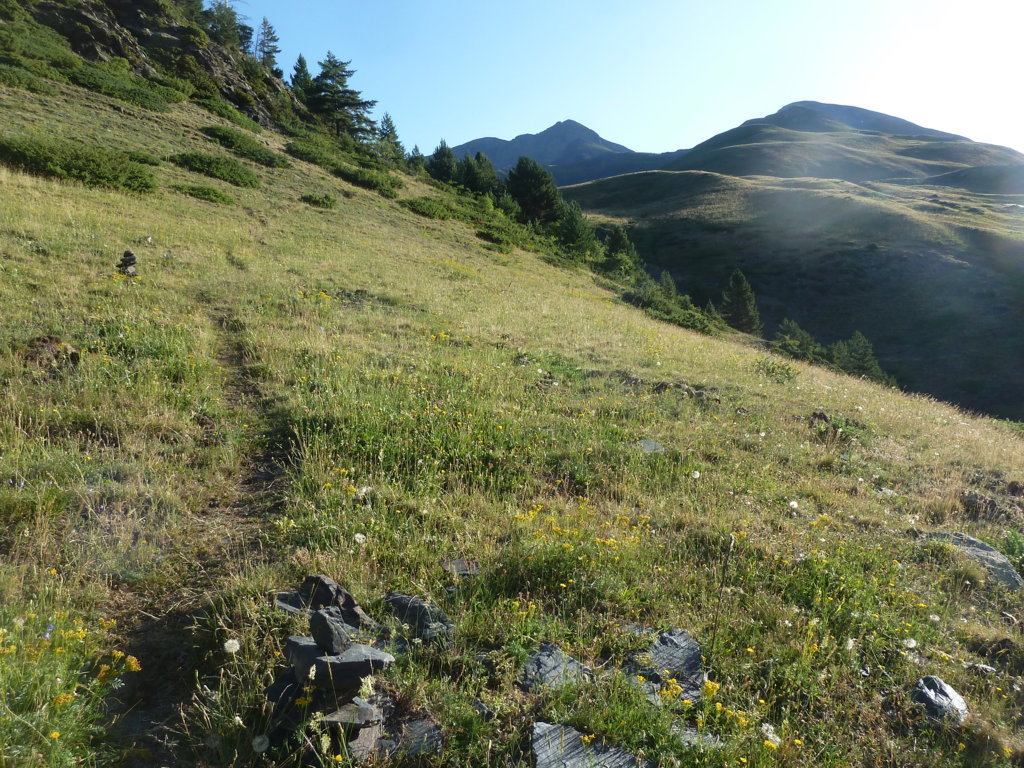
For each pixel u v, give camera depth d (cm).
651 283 3894
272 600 399
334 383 820
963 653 428
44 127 2316
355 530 493
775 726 344
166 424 656
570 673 361
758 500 643
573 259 4303
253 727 312
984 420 1388
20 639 337
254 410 741
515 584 449
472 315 1385
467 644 381
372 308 1291
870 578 500
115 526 476
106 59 3644
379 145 5503
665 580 473
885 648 421
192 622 387
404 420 719
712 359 1337
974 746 346
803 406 1027
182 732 317
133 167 1984
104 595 408
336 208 2789
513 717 330
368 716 308
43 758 279
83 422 637
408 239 2677
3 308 889
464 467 647
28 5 3553
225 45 5128
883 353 5878
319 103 5800
